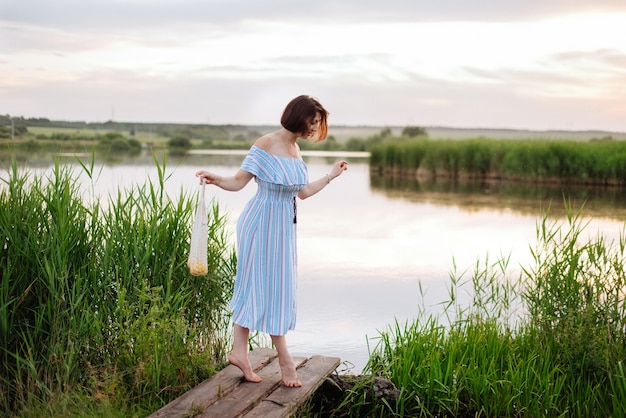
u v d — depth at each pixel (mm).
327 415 5008
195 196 5684
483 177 30375
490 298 6359
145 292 4969
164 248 5207
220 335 5617
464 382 5129
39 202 4984
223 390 4391
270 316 4492
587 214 16359
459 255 11102
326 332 6906
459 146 31406
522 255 11000
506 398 4926
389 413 4984
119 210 5297
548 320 5586
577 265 5727
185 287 5277
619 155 25766
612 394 4965
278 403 4273
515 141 30203
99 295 4961
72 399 4340
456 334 5688
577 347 5203
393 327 7070
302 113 4449
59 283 4758
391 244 12273
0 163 5336
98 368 4652
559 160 27047
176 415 3994
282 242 4504
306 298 8281
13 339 4605
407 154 33750
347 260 10711
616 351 5191
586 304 5469
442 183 28266
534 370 5133
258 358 5066
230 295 5621
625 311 5438
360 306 7898
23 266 4727
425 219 15945
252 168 4438
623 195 21984
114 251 5070
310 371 4887
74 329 4598
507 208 18156
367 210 17859
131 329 4695
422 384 5145
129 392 4543
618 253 6039
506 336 5617
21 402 4289
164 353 4680
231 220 12375
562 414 4770
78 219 5004
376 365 5383
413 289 8711
